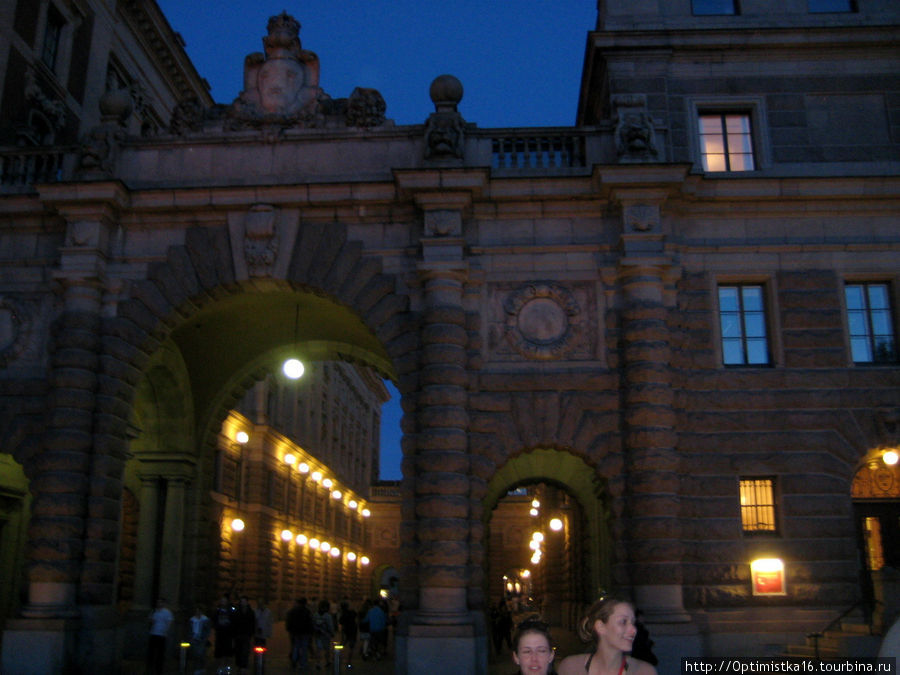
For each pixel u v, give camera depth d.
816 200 18.95
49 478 17.89
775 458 17.83
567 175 18.92
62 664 16.64
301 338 25.59
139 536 24.03
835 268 18.80
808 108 20.30
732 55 20.58
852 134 20.12
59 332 18.86
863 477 18.61
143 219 19.53
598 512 26.62
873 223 19.06
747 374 18.28
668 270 18.36
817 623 16.89
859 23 20.64
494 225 19.12
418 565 17.19
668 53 20.50
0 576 23.36
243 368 25.86
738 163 20.25
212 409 25.64
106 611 17.83
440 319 18.05
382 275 19.03
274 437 43.00
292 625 21.89
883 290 18.95
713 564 17.23
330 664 22.88
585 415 18.00
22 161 20.42
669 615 16.30
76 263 18.94
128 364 19.03
